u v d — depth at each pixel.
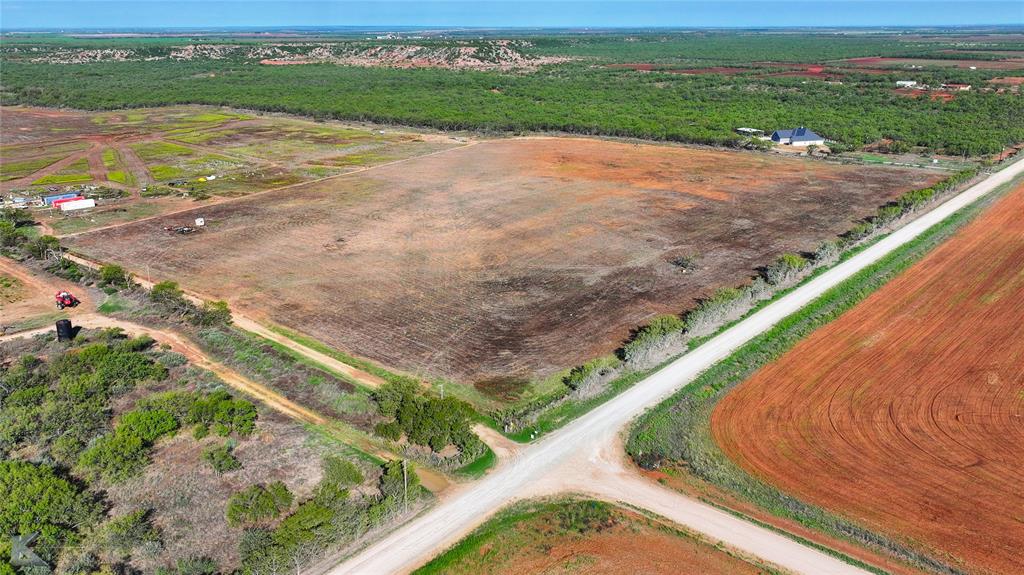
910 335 52.03
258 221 82.38
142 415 40.28
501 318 55.75
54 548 31.56
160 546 31.86
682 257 69.25
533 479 36.66
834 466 37.03
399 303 58.72
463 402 40.81
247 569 29.91
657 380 46.22
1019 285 60.91
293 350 50.59
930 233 75.75
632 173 105.44
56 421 41.00
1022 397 43.09
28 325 55.44
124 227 80.75
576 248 72.06
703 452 38.47
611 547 31.88
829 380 45.69
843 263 67.12
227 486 36.12
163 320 56.16
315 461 38.28
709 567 30.69
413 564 30.91
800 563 30.78
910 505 33.97
